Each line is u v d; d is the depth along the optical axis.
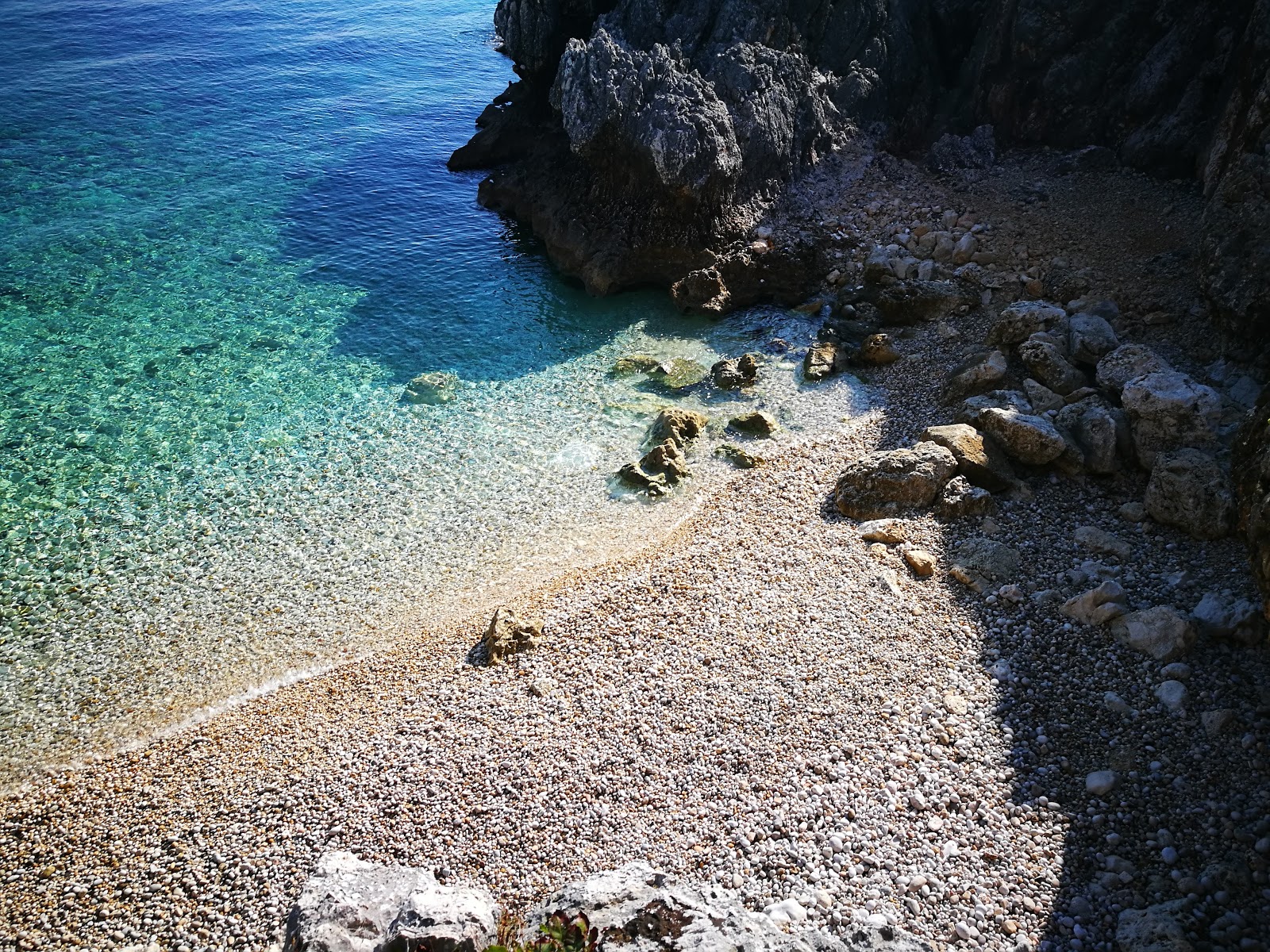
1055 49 42.25
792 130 42.88
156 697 22.20
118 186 48.41
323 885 15.73
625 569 25.25
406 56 69.38
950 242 37.47
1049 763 18.23
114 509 28.03
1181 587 22.09
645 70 40.66
